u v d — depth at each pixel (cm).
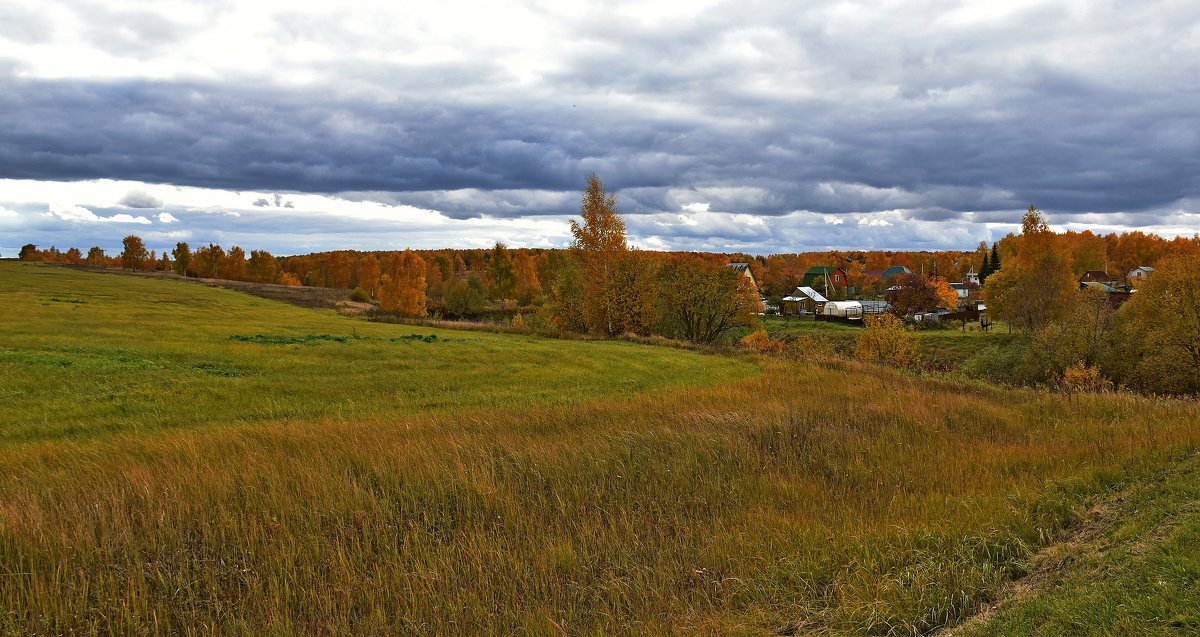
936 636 558
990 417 1476
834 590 656
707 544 768
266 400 1617
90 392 1583
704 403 1540
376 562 711
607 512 852
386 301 7312
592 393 1928
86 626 587
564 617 636
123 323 3331
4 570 632
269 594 643
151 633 587
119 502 766
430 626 615
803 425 1298
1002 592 618
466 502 857
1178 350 4247
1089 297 5159
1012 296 7162
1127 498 806
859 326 9031
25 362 1855
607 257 4712
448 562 704
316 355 2455
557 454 1032
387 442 1084
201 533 744
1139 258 13962
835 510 876
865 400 1645
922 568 663
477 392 1880
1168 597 494
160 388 1664
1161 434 1154
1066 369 4281
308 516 784
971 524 770
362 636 599
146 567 674
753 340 5553
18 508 728
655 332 5541
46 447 1044
